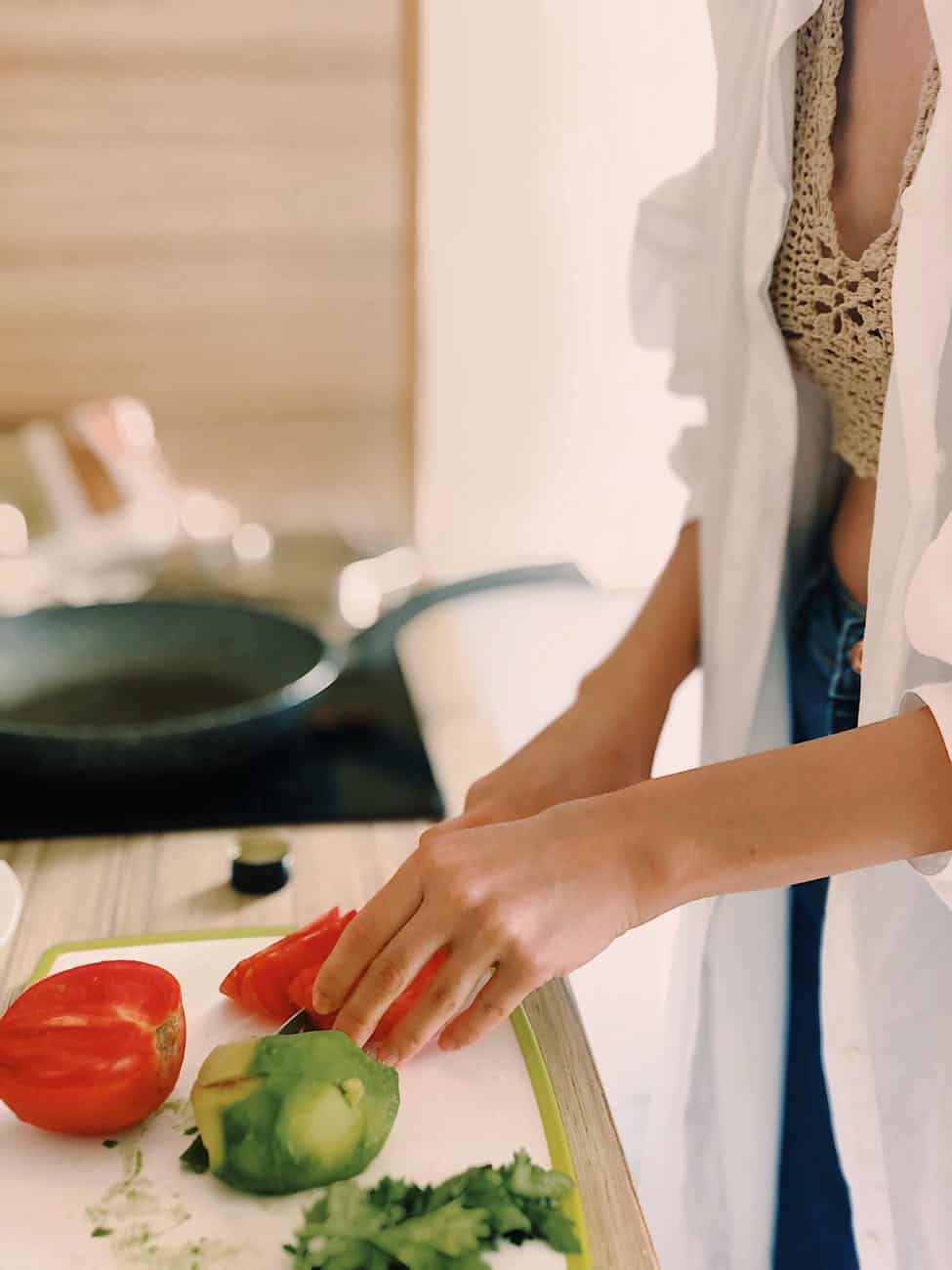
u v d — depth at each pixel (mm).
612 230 1480
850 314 668
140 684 1005
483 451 1574
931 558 541
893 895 686
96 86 1438
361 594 1280
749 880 546
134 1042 521
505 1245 477
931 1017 710
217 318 1546
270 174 1495
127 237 1501
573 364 1540
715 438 784
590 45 1397
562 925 535
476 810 728
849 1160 729
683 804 549
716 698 820
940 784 532
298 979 594
